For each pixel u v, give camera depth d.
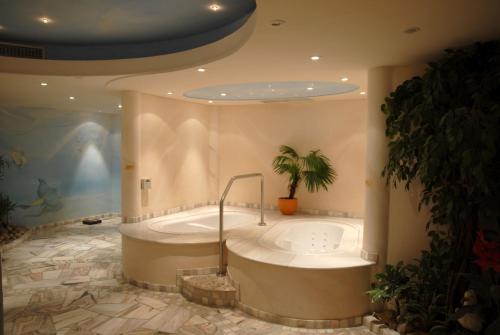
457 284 2.81
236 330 3.29
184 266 4.13
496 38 2.52
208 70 3.52
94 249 5.76
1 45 3.57
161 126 5.41
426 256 3.03
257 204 6.20
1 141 6.26
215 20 3.03
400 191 3.34
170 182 5.62
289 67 3.37
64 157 7.18
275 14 2.07
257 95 5.79
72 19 3.09
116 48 3.76
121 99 5.20
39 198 6.81
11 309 3.69
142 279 4.25
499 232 2.70
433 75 2.73
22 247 5.84
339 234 4.88
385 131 3.32
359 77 3.82
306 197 5.82
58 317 3.53
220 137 6.41
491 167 2.46
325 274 3.28
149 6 2.78
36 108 6.68
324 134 5.62
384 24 2.23
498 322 2.36
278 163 5.84
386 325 3.19
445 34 2.43
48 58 3.76
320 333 3.22
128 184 4.96
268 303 3.43
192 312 3.63
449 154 2.61
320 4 1.93
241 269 3.64
